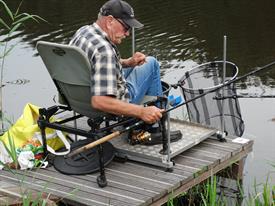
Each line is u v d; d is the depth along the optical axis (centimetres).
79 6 1151
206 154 431
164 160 400
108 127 379
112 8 373
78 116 414
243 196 453
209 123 489
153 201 369
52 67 384
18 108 646
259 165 514
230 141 456
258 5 1141
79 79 371
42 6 1159
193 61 801
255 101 664
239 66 782
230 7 1125
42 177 394
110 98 362
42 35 931
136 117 375
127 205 358
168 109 387
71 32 946
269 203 425
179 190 390
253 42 891
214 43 886
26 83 727
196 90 473
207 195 417
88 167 397
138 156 409
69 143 431
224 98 435
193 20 1022
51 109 402
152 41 888
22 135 416
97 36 369
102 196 369
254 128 592
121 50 835
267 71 760
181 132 449
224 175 480
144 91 411
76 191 374
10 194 363
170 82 709
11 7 1150
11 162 408
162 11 1089
